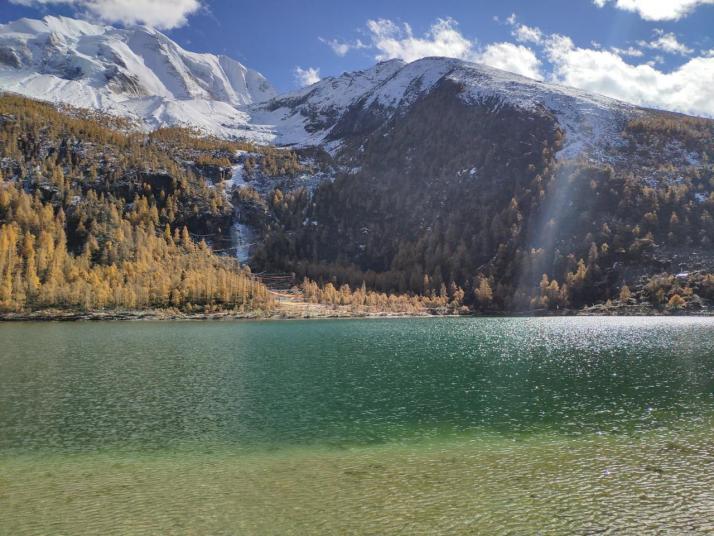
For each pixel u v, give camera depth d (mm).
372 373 77062
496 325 171500
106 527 28281
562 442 42844
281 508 30344
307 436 45188
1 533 27609
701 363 84625
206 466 37750
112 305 193750
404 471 36250
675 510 29656
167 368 81000
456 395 61688
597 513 29375
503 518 28844
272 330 152625
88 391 63531
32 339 121562
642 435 44562
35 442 43531
